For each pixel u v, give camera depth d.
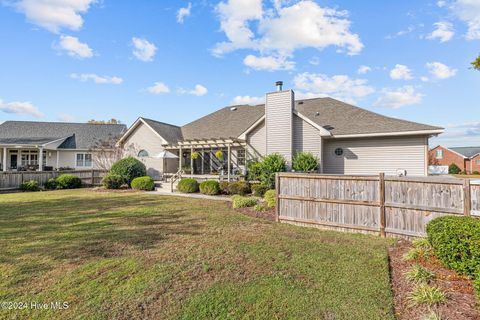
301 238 6.32
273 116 15.68
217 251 5.32
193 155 19.28
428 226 4.96
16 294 3.65
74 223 7.72
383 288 3.84
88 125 31.31
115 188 17.98
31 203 11.55
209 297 3.60
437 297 3.38
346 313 3.24
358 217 6.98
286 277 4.19
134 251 5.32
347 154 15.34
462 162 51.72
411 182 6.30
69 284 3.93
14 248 5.48
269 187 13.63
